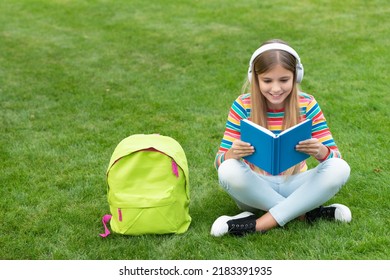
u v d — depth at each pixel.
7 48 10.79
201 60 9.65
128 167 4.34
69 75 9.05
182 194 4.44
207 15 12.81
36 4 14.60
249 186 4.30
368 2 13.21
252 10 13.07
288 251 4.10
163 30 11.75
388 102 7.21
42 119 7.16
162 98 7.84
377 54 9.37
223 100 7.66
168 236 4.40
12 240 4.43
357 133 6.28
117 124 6.91
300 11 12.76
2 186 5.34
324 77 8.35
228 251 4.16
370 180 5.14
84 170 5.66
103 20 12.81
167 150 4.36
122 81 8.69
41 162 5.85
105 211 4.85
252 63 4.29
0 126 6.92
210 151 6.05
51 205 4.97
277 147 3.94
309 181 4.28
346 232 4.27
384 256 3.98
